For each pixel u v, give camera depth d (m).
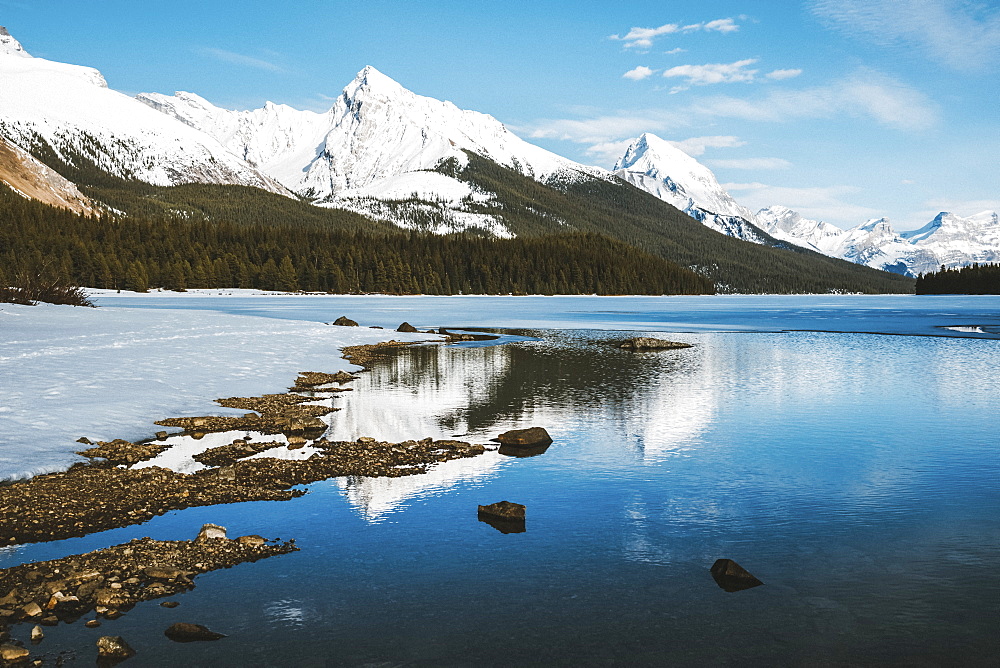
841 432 20.42
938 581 10.08
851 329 67.06
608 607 9.28
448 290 189.75
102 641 8.00
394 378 31.25
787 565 10.66
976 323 76.06
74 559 10.57
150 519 12.60
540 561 10.84
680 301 165.88
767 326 71.62
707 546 11.46
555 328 68.00
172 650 8.12
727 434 20.11
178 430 19.44
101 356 29.41
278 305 107.44
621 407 24.41
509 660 7.97
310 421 20.36
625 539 11.77
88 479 14.70
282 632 8.59
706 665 7.86
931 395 27.42
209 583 9.96
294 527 12.29
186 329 44.09
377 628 8.70
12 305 48.97
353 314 86.38
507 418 22.31
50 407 20.02
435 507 13.42
